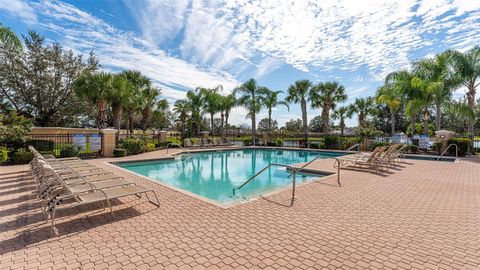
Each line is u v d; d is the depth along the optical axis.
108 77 15.16
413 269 2.41
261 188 7.56
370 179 7.02
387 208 4.36
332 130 39.75
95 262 2.53
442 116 35.38
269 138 22.56
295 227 3.48
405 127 38.75
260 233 3.27
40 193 4.03
